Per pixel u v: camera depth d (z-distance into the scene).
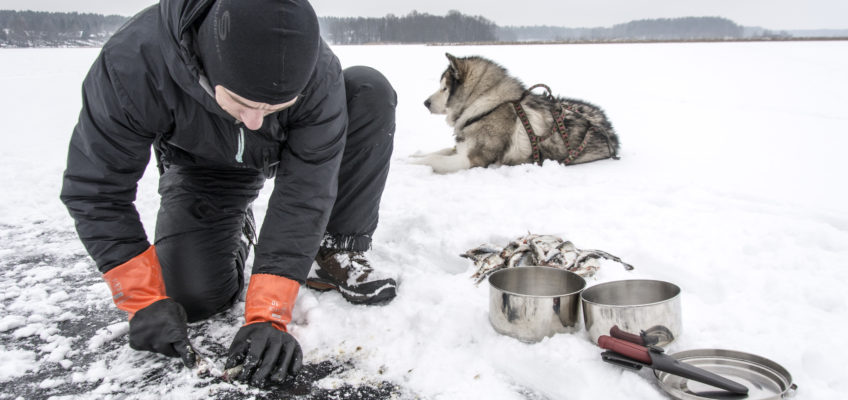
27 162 4.36
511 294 1.63
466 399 1.43
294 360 1.53
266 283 1.58
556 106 4.26
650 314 1.53
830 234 2.36
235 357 1.52
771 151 4.38
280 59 1.14
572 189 3.37
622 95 8.13
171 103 1.45
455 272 2.32
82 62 16.23
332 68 1.56
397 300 1.96
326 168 1.60
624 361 1.42
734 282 2.01
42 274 2.34
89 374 1.58
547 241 2.24
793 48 17.66
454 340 1.71
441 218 2.71
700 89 8.61
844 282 1.95
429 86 9.82
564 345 1.56
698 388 1.39
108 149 1.44
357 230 2.01
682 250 2.29
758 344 1.56
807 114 6.18
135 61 1.37
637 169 3.92
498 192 3.33
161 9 1.32
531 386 1.48
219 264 1.84
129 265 1.56
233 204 1.94
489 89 4.36
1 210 3.27
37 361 1.67
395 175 3.91
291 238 1.59
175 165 1.95
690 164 4.02
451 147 5.05
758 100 7.34
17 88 9.91
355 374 1.56
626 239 2.45
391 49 25.22
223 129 1.57
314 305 1.90
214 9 1.14
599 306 1.56
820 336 1.59
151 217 3.03
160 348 1.57
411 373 1.55
